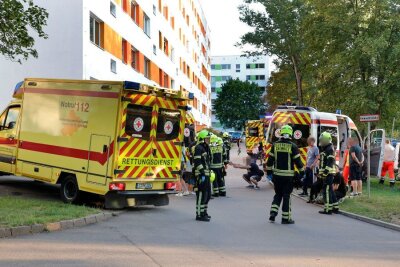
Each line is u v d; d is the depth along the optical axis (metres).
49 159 11.81
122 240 7.78
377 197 14.58
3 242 7.32
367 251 7.59
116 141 10.59
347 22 23.59
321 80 27.84
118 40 25.97
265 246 7.70
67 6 20.27
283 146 10.12
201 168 10.04
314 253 7.29
